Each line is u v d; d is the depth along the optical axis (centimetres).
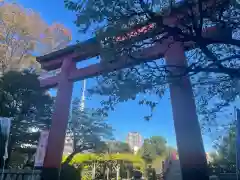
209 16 544
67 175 1211
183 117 681
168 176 1510
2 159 898
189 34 545
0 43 1902
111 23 536
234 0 485
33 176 861
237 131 687
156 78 566
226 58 528
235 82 633
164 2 542
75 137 1526
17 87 1131
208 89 711
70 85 1045
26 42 1997
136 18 541
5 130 895
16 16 1972
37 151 877
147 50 803
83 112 1525
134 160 2009
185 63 729
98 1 506
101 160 1916
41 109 1219
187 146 661
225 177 855
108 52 574
